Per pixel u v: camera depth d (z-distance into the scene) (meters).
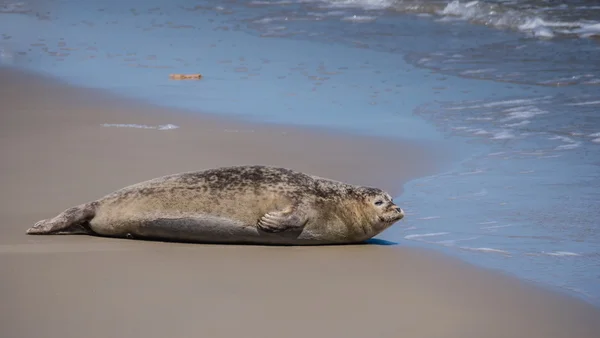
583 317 7.84
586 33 23.62
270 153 14.02
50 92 18.50
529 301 8.21
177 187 9.88
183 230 9.76
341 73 20.31
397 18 26.91
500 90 18.47
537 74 19.72
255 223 9.80
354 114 16.83
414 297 8.23
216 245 9.84
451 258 9.52
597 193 11.90
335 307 7.89
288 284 8.47
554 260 9.45
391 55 22.14
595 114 16.30
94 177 12.09
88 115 16.38
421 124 16.05
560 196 11.81
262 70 20.72
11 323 7.18
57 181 11.84
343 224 10.02
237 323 7.39
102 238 9.82
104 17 28.80
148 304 7.72
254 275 8.71
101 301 7.75
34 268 8.56
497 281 8.76
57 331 7.05
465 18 26.25
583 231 10.42
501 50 22.28
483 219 10.97
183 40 24.56
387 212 10.11
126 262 8.91
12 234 9.67
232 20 27.47
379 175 13.00
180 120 16.19
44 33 26.06
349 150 14.38
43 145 13.98
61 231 9.82
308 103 17.67
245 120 16.25
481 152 14.20
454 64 20.98
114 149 13.84
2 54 22.83
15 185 11.62
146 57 22.36
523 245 9.97
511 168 13.27
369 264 9.27
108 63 21.70
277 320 7.50
